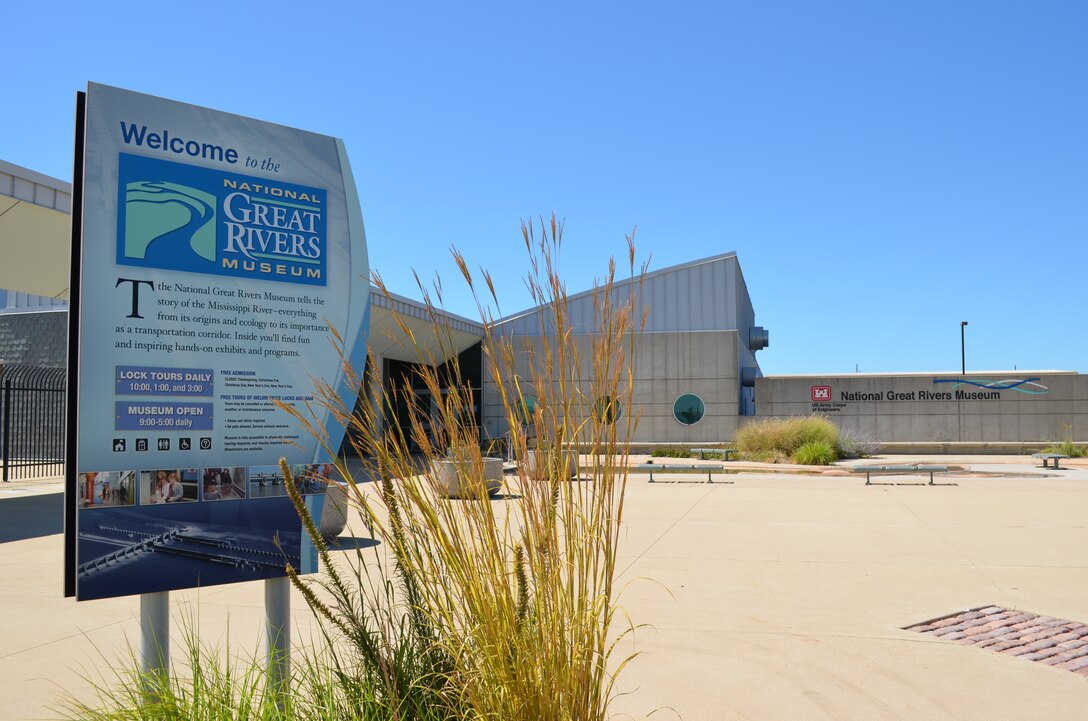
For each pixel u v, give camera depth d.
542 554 2.58
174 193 3.65
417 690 2.90
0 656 5.18
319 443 3.91
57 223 14.61
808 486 17.28
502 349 2.61
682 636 5.60
